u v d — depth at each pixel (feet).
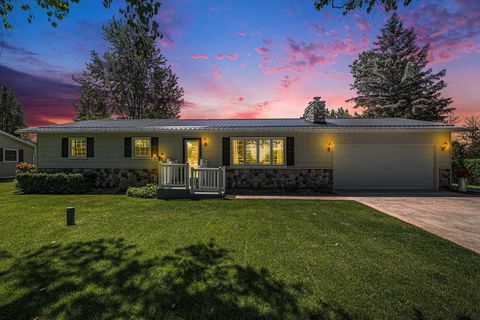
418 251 11.73
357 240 13.26
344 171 34.30
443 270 9.78
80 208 21.42
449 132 33.42
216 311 7.16
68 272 9.42
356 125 33.37
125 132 34.55
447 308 7.37
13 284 8.53
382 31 78.89
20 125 120.88
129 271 9.52
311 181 34.17
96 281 8.75
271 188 34.12
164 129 33.06
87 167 35.27
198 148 35.04
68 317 6.88
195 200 25.49
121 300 7.64
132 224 16.30
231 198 26.81
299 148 34.37
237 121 41.16
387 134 34.06
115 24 78.43
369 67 78.02
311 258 10.87
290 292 8.13
